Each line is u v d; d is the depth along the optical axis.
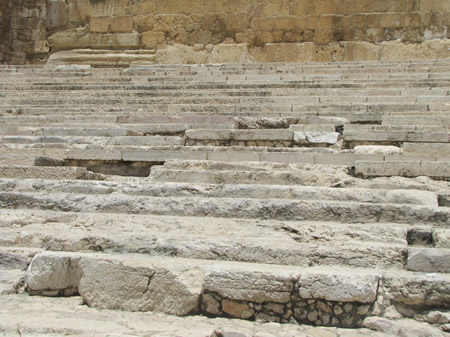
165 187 6.50
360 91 12.59
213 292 4.33
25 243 5.24
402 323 4.03
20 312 4.28
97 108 12.34
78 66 18.16
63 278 4.71
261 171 7.18
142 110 12.16
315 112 10.78
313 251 4.69
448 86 12.77
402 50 19.61
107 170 8.61
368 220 5.48
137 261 4.56
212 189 6.41
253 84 13.62
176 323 4.16
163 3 21.58
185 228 5.40
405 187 6.68
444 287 4.11
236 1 20.94
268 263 4.70
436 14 19.41
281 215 5.68
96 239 5.08
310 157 7.98
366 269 4.50
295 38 20.44
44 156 8.12
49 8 22.77
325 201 5.73
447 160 7.90
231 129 9.61
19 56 23.08
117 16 21.97
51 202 6.20
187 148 8.49
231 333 3.89
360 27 19.92
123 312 4.41
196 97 12.79
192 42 21.36
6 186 6.84
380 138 8.91
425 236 5.00
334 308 4.14
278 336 3.86
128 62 21.80
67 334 3.87
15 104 13.38
